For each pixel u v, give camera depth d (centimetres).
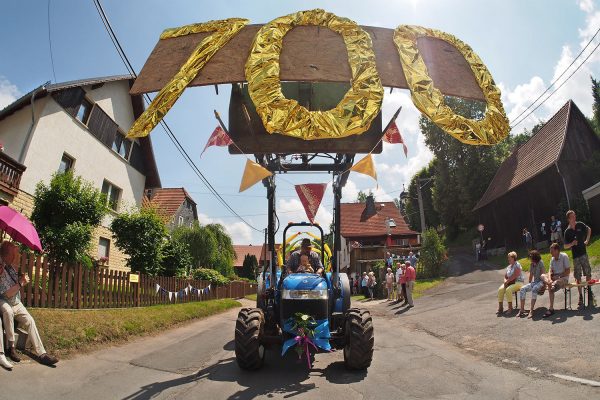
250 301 2791
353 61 641
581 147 2548
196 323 1177
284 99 595
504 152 4612
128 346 764
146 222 1566
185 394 509
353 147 681
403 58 675
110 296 1098
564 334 728
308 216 739
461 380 555
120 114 2112
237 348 600
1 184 1268
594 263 1453
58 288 891
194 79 641
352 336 606
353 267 3488
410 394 503
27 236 624
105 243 1995
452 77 702
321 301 628
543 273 934
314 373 611
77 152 1741
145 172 2414
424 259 2377
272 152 689
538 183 2723
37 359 583
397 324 1165
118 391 512
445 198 4525
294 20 674
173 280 1588
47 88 1487
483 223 3597
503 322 923
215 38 671
